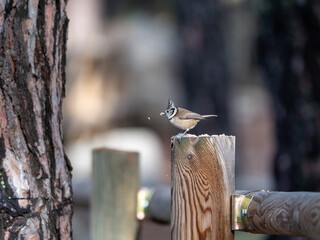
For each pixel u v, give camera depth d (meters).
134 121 31.05
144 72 31.48
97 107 30.34
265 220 5.77
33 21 6.04
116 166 9.00
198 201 5.96
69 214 6.32
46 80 6.18
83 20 32.12
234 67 34.47
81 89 30.59
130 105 30.86
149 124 31.08
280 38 11.64
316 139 11.27
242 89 35.44
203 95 21.02
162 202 8.98
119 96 30.92
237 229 6.05
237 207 6.04
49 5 6.18
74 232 16.23
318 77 11.36
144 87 31.25
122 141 29.39
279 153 11.63
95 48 31.48
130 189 9.01
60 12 6.36
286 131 11.54
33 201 5.96
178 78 31.59
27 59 6.01
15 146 5.95
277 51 11.73
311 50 11.36
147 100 31.08
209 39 20.98
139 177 9.11
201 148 5.99
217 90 21.11
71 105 30.17
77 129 29.66
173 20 33.78
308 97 11.38
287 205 5.58
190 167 5.98
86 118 29.95
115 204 9.01
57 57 6.33
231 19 31.88
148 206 9.18
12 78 5.96
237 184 19.20
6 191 5.89
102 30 32.97
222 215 6.00
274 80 11.77
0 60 5.95
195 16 20.89
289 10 11.41
